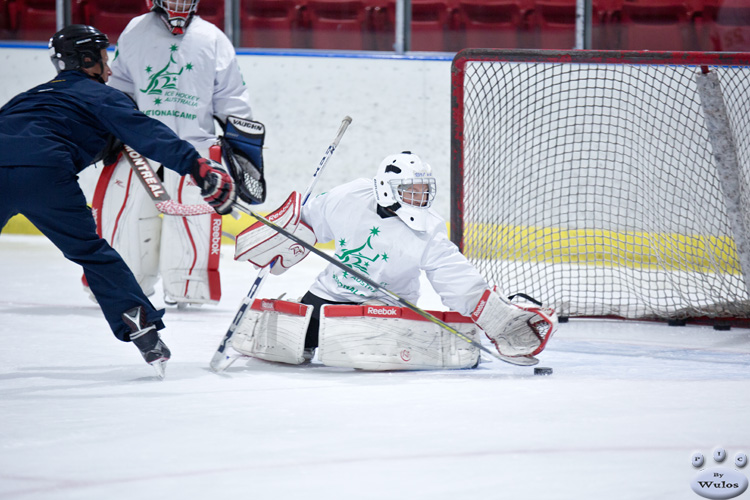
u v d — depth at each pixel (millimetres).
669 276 12758
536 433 5383
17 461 4805
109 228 10953
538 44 19484
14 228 19844
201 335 9500
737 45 18906
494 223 13492
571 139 16078
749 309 10820
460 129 10391
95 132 7246
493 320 7488
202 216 11109
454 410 6000
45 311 10953
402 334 7438
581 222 15938
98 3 19906
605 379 7254
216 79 11258
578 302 12164
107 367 7621
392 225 7594
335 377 7230
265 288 13508
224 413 5906
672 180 15539
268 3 19844
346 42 19797
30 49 19031
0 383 6930
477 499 4219
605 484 4445
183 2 10844
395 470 4645
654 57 10289
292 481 4465
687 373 7621
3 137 6816
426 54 18297
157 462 4781
